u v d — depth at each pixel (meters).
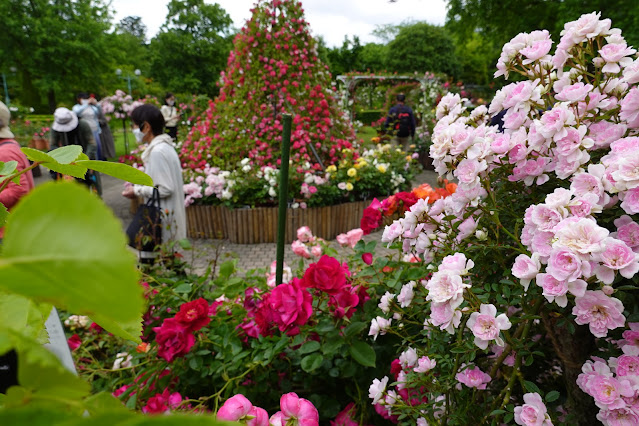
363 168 5.55
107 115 10.51
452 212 1.27
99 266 0.11
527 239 0.97
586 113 1.07
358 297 1.46
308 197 5.00
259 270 2.02
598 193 0.89
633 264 0.75
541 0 10.23
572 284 0.79
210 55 33.91
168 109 9.43
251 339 1.55
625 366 0.89
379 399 1.17
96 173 6.30
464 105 1.38
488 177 1.12
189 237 5.20
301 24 6.21
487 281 1.18
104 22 19.00
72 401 0.18
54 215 0.12
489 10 11.19
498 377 1.25
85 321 1.96
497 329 0.91
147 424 0.15
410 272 1.35
